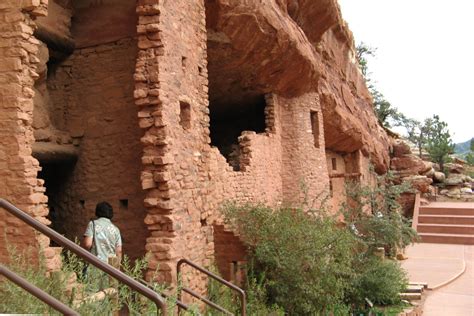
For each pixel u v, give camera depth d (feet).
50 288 13.50
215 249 27.04
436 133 112.57
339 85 56.75
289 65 37.58
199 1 26.35
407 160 90.33
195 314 15.07
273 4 34.47
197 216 24.22
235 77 37.14
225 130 47.06
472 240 64.39
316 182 42.93
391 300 34.53
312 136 43.06
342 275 30.99
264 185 35.76
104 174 23.86
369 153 67.92
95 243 18.01
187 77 24.07
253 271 26.58
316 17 46.44
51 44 23.25
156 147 20.88
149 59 20.88
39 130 22.75
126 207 23.49
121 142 23.71
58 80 24.77
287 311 26.22
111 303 13.32
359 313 31.65
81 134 24.30
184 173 22.77
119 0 23.98
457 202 86.02
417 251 59.26
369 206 49.67
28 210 16.66
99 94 24.20
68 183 24.58
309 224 27.96
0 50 17.13
